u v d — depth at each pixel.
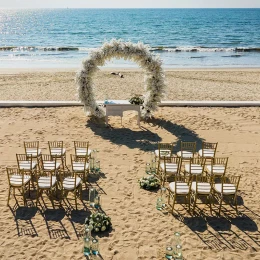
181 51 45.44
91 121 15.45
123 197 9.58
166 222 8.54
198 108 17.39
